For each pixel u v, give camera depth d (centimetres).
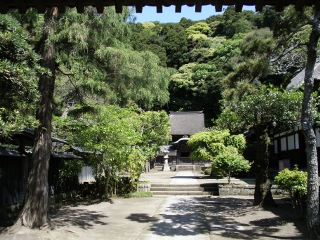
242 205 1042
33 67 500
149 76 782
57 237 613
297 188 709
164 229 698
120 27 724
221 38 4984
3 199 838
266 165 995
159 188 1405
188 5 375
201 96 4341
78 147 1254
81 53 707
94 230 688
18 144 930
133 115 1833
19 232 620
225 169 1411
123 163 1216
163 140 2309
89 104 909
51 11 658
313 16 597
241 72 783
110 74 761
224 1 368
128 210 965
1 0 374
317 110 933
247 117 919
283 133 1644
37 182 662
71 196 1260
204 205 1052
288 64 898
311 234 570
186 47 4953
